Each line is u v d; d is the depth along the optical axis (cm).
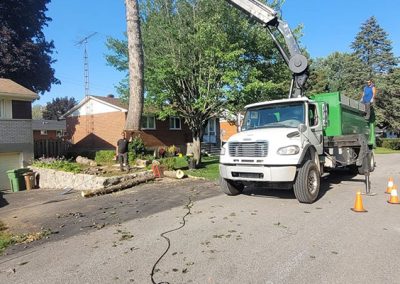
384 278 418
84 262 515
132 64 1595
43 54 3159
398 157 2478
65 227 745
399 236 570
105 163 1880
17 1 2941
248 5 1245
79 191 1401
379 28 5178
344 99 1158
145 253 534
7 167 1977
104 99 3012
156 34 1908
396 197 823
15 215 934
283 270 449
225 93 1750
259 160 820
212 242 568
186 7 1900
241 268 460
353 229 612
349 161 1177
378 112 4153
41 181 1819
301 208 783
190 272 455
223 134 1080
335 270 444
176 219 733
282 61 1973
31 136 2081
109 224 737
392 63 5050
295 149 809
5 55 2852
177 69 1816
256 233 606
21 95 2003
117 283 436
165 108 1997
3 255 587
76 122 3203
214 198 947
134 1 1593
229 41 1822
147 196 1041
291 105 959
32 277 475
